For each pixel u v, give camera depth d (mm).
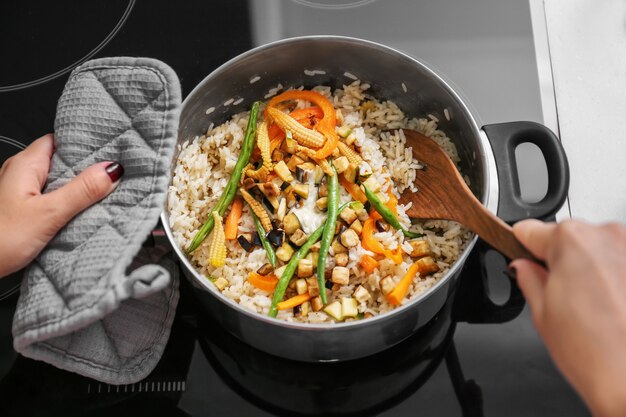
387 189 551
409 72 542
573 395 513
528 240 416
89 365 491
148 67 486
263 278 527
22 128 593
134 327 508
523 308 540
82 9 627
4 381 521
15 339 454
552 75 606
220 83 542
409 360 527
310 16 623
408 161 557
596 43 660
